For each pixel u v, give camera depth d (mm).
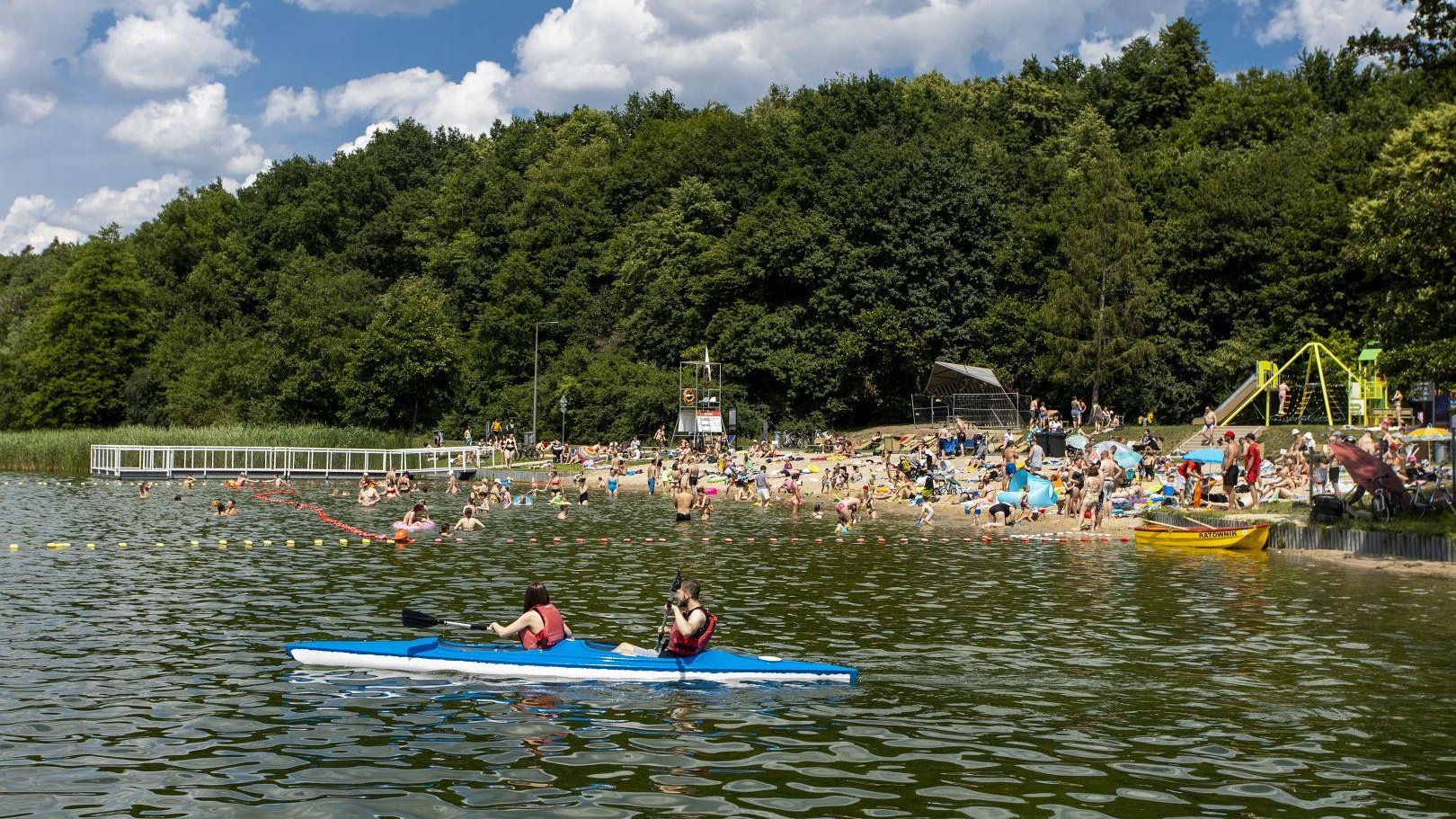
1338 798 10375
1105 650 16922
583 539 33125
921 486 46844
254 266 113688
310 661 15703
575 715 13164
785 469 52094
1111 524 37344
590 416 81125
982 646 17219
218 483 57688
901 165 78562
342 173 119812
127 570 25094
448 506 45406
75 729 12398
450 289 104250
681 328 85250
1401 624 19016
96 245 97688
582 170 109875
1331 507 30344
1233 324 66500
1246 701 13852
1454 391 28406
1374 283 60062
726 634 18234
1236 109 80875
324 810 9953
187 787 10555
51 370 95000
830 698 14055
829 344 77312
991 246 77625
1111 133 90375
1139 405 67250
